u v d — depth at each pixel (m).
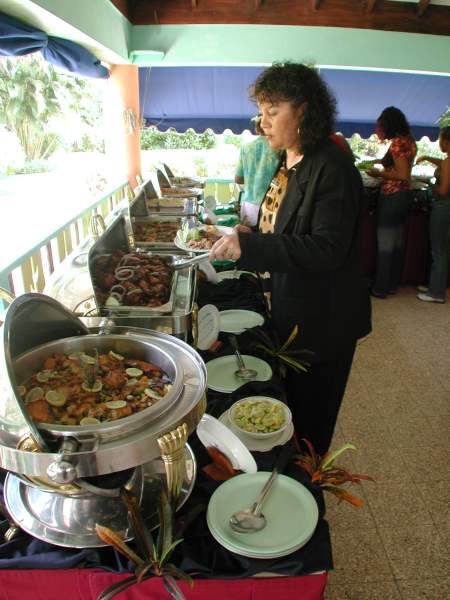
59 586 0.65
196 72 5.09
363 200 1.18
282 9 4.29
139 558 0.62
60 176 3.36
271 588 0.65
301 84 1.07
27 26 2.22
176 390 0.70
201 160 6.94
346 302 1.27
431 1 4.34
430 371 2.55
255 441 0.93
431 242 3.50
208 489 0.77
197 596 0.65
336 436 2.00
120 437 0.61
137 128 4.43
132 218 2.37
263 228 1.59
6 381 0.60
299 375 1.38
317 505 0.75
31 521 0.69
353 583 1.33
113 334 0.90
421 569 1.39
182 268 1.52
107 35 3.21
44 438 0.61
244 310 1.57
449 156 3.24
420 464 1.84
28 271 2.03
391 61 4.49
